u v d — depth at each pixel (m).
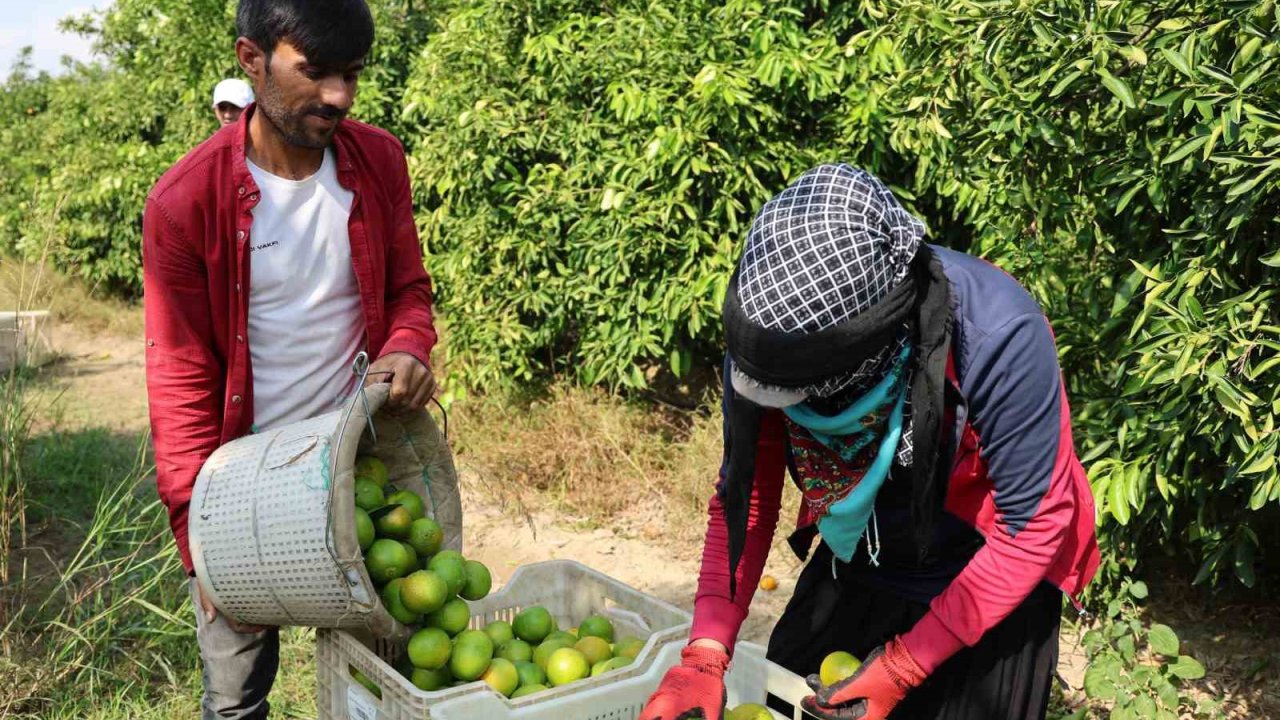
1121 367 3.52
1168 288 3.29
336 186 2.54
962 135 3.69
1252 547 3.54
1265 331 3.09
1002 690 2.07
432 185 6.66
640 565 4.96
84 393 8.05
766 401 1.77
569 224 6.25
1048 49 3.24
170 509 2.49
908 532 2.11
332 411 2.39
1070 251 4.07
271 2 2.23
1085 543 2.00
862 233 1.66
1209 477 3.55
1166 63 3.11
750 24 5.63
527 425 6.27
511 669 2.42
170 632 3.80
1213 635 4.09
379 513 2.46
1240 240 3.14
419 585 2.36
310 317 2.56
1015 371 1.78
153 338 2.45
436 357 7.54
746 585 2.22
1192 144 2.88
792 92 5.47
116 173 10.28
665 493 5.65
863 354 1.68
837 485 2.04
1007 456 1.84
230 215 2.39
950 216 5.70
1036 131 3.34
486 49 6.34
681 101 5.54
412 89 6.86
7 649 3.67
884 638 2.26
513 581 2.83
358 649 2.32
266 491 2.27
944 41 3.60
